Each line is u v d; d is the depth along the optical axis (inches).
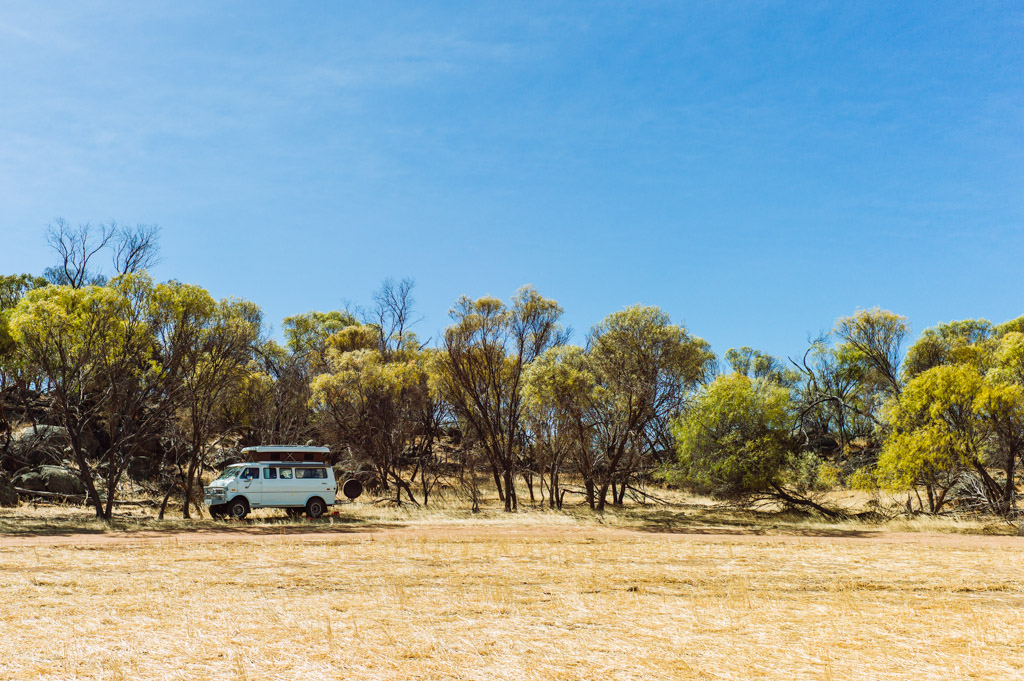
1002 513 1155.9
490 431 1374.3
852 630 364.8
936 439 1170.0
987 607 447.8
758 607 430.6
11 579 497.4
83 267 1870.1
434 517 1129.4
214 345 1144.8
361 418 1553.9
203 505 1296.8
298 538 808.3
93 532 868.0
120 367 1075.9
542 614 400.8
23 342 1061.8
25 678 265.0
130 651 306.0
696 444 1357.0
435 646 320.2
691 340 1357.0
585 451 1333.7
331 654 303.9
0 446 1418.6
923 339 1798.7
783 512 1330.0
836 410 1763.0
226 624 362.3
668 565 629.0
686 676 277.1
